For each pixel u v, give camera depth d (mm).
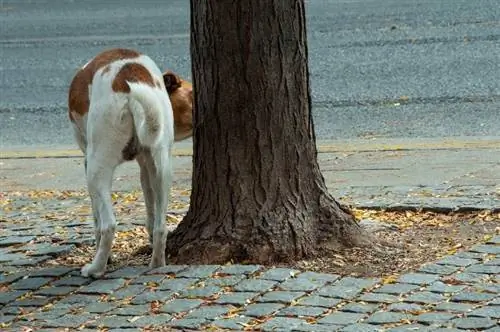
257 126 11406
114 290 10734
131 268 11320
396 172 16156
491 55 25172
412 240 11992
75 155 19203
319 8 34875
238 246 11344
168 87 12984
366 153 17750
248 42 11266
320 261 11273
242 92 11352
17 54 30531
